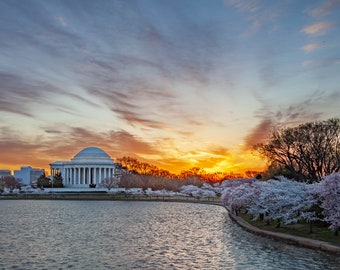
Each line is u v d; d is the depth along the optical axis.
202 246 56.09
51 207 138.75
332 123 92.88
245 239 61.53
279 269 42.75
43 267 44.34
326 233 58.84
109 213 111.69
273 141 98.19
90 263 46.12
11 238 63.91
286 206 66.50
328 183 57.91
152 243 58.81
